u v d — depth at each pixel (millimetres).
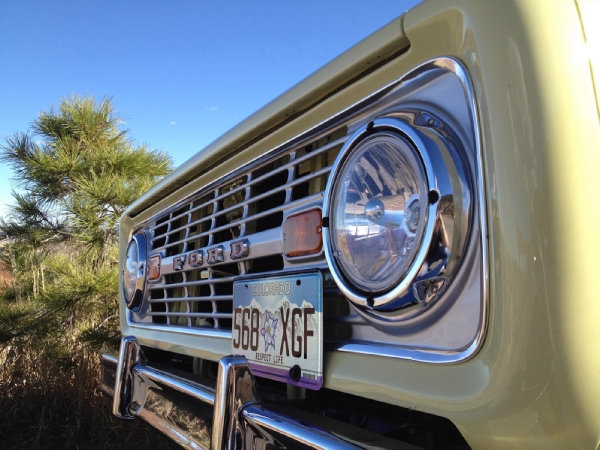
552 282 636
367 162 930
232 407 1019
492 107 714
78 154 5570
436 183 781
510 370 656
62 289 4648
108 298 4832
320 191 1163
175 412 1415
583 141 671
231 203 1636
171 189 1946
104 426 3609
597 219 660
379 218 882
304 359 1065
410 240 818
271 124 1314
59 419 3777
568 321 627
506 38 709
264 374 1202
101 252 5238
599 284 645
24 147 5504
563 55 685
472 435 706
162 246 2016
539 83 674
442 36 830
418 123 861
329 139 1191
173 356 2201
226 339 1453
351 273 929
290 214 1200
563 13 700
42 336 4500
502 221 683
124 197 5051
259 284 1274
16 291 5461
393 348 880
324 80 1082
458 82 820
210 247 1557
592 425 622
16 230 5488
